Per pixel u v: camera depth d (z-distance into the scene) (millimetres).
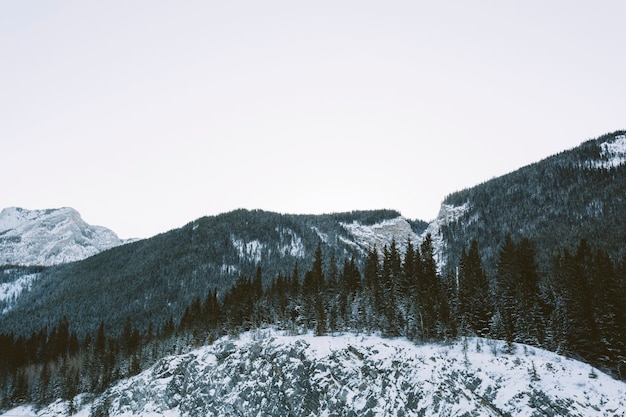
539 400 66000
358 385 79875
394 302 112438
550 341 86562
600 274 94625
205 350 110750
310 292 130500
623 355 80000
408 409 71312
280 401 84000
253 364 93812
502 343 88688
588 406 63875
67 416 119312
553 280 106562
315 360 87062
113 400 111250
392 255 140625
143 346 151375
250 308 133375
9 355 169500
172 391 102562
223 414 89625
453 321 93688
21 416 130125
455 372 76000
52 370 149875
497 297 106062
